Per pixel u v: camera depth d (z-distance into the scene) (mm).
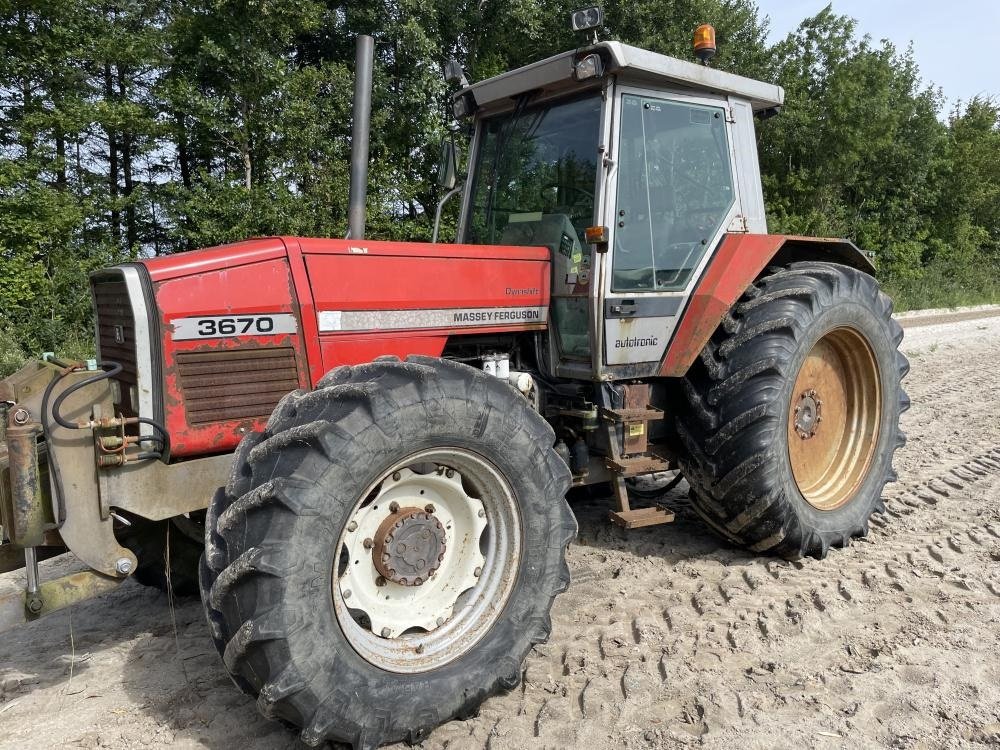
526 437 2699
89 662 3076
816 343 3988
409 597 2652
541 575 2754
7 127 12250
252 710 2682
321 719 2254
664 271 3771
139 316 2623
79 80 13023
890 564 3715
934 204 25938
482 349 3662
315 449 2291
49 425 2457
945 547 3895
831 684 2721
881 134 22031
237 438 2818
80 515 2527
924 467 5285
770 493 3611
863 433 4266
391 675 2436
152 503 2674
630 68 3457
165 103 13727
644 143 3686
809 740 2408
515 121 4020
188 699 2752
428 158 15656
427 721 2451
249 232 13023
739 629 3111
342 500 2312
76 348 10828
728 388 3682
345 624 2396
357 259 3082
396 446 2414
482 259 3465
